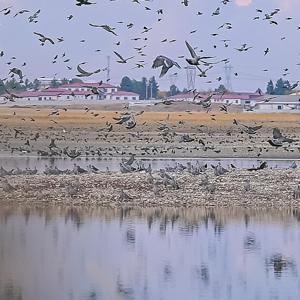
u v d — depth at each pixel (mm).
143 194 62969
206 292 35812
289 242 46125
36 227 49844
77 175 72000
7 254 41969
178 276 38375
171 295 35188
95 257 41844
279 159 99938
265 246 45188
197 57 34406
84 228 49781
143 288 36031
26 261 40438
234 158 100750
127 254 42625
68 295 34812
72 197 61750
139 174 72375
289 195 62688
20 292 35219
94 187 65812
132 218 53688
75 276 37875
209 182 67438
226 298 34844
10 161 92375
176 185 64688
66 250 43188
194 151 106625
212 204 59281
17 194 62844
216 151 98062
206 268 40031
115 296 34875
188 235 48156
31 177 70812
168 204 59250
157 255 42500
